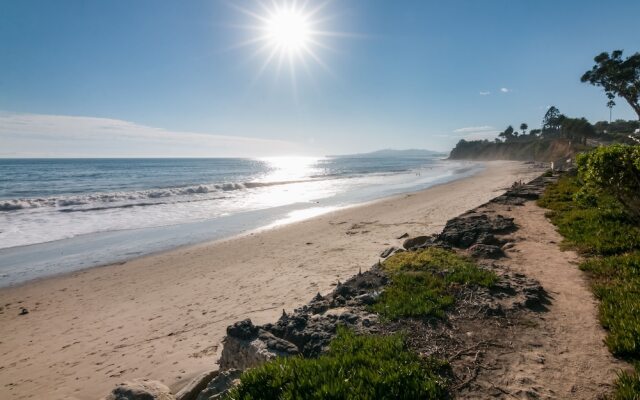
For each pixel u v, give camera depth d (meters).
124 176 68.38
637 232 8.56
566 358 4.39
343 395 3.64
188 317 9.23
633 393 3.55
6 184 49.91
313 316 5.76
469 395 3.79
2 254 16.08
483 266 7.56
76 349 8.09
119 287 12.05
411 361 4.19
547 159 114.19
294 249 15.45
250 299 10.09
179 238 18.83
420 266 7.57
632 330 4.56
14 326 9.48
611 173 9.07
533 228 10.79
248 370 4.32
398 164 130.50
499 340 4.80
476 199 27.52
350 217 22.77
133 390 4.68
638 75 52.62
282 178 63.47
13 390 6.66
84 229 21.08
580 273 7.07
